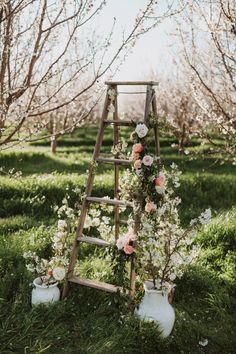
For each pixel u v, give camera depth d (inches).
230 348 142.7
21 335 133.6
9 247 193.6
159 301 141.5
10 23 163.2
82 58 168.2
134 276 148.4
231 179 375.9
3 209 282.8
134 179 151.3
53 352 130.6
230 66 221.6
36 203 287.1
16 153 526.3
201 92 249.4
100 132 160.1
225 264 197.2
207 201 336.2
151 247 140.6
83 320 145.9
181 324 147.7
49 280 156.3
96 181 330.3
